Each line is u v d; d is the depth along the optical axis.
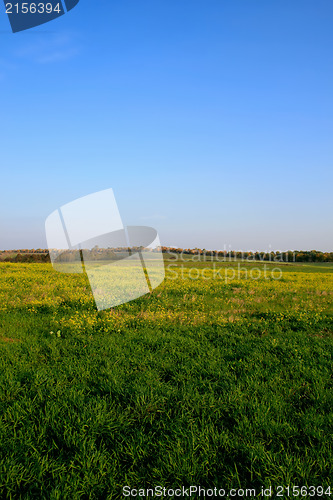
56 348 6.85
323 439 3.81
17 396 4.68
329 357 6.72
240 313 10.98
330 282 22.34
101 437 3.88
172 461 3.43
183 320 9.73
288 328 9.28
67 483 3.13
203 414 4.28
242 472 3.38
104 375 5.54
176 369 5.90
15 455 3.46
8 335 7.68
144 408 4.44
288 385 5.32
